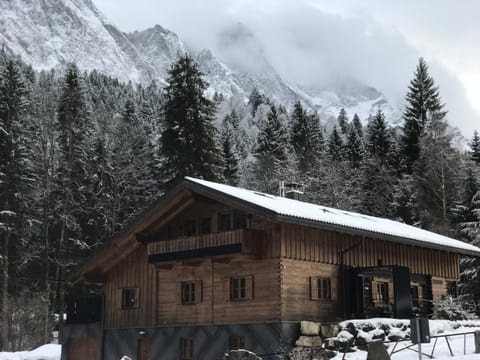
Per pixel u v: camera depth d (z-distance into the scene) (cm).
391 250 3180
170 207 2991
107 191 6209
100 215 5978
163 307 3056
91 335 3359
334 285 2822
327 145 8838
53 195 5712
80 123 5856
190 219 3011
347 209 6278
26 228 5294
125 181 6091
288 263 2644
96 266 3297
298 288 2661
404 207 6356
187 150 4991
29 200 5494
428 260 3428
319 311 2720
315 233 2788
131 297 3225
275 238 2648
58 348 4025
